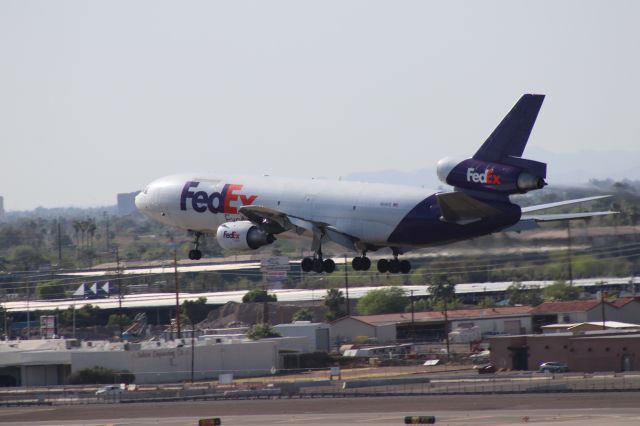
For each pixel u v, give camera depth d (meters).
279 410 189.88
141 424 178.25
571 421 157.00
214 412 191.00
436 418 168.00
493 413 172.00
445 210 192.12
